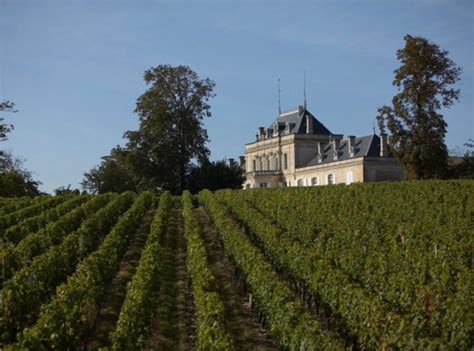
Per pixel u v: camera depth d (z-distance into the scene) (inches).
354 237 1020.5
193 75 2854.3
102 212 1322.6
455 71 2033.7
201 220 1622.8
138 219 1439.5
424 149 1979.6
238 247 903.7
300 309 560.7
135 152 2731.3
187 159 2844.5
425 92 2009.1
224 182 2802.7
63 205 1615.4
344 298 612.7
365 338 543.8
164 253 1104.2
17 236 1146.7
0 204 1909.4
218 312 569.9
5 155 2864.2
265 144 3774.6
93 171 3558.1
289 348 532.7
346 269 839.7
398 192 1512.1
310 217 1280.8
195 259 829.8
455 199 1296.8
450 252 858.1
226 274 947.3
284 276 903.1
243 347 611.5
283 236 1005.2
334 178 3127.5
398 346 489.7
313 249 964.6
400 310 627.5
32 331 489.7
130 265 1011.3
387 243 972.6
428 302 587.2
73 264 939.3
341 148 3216.0
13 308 613.3
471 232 981.2
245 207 1469.0
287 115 3777.1
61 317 550.9
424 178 2031.3
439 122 1998.0
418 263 767.7
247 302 787.4
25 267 746.2
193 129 2819.9
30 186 2856.8
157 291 776.9
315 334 491.8
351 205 1466.5
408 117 2016.5
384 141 2947.8
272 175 3614.7
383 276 738.2
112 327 670.5
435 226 1090.1
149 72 2817.4
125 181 3521.2
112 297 799.1
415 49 2014.0
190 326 683.4
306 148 3491.6
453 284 710.5
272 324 607.5
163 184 2790.4
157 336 642.2
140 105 2805.1
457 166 2170.3
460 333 520.7
